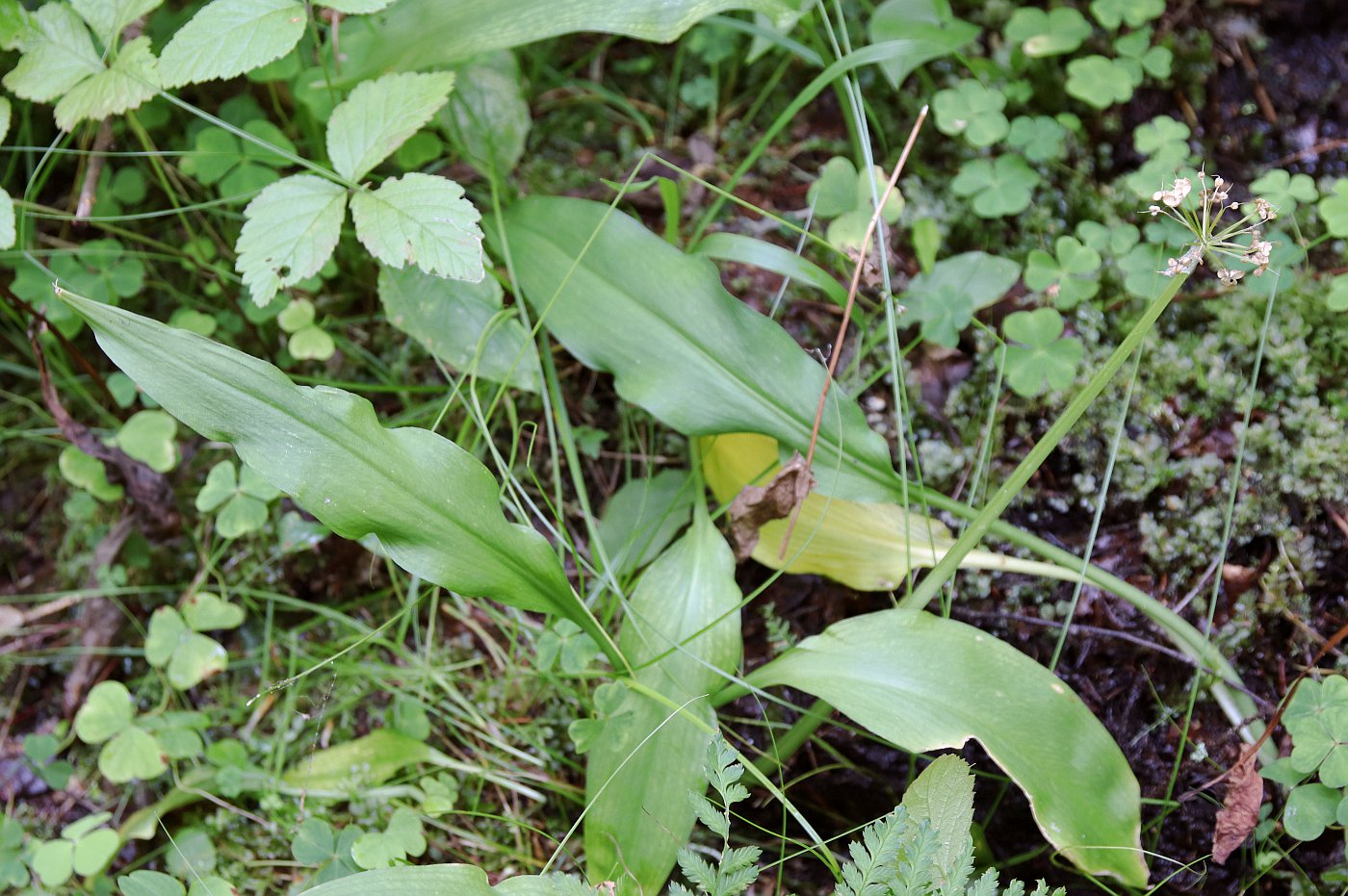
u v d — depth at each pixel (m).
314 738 0.77
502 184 0.82
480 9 0.76
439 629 0.80
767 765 0.76
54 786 0.79
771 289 0.82
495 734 0.78
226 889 0.74
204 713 0.79
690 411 0.74
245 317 0.82
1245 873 0.74
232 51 0.73
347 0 0.73
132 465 0.80
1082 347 0.79
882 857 0.68
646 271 0.75
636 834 0.71
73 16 0.74
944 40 0.82
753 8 0.74
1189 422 0.79
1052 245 0.82
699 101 0.86
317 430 0.69
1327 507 0.78
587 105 0.87
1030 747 0.71
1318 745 0.72
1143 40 0.84
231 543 0.81
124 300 0.85
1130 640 0.76
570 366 0.82
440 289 0.77
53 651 0.81
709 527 0.75
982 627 0.77
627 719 0.73
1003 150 0.84
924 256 0.79
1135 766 0.75
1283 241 0.80
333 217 0.72
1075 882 0.75
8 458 0.84
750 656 0.78
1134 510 0.78
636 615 0.74
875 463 0.74
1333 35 0.85
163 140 0.85
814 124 0.86
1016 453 0.79
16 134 0.85
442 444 0.70
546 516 0.80
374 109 0.73
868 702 0.71
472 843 0.76
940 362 0.81
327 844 0.74
